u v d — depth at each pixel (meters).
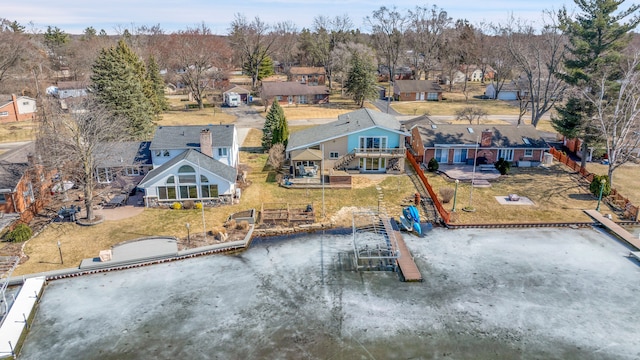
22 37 86.69
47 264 29.08
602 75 43.25
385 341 22.36
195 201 38.38
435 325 23.52
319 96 92.81
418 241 32.75
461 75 125.88
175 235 33.16
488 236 33.50
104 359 21.30
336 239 33.22
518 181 44.22
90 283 27.62
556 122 47.22
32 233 33.19
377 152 45.81
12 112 73.56
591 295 26.02
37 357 21.38
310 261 30.12
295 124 71.19
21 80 83.75
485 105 91.75
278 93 90.75
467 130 50.50
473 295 26.09
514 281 27.52
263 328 23.38
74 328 23.44
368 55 105.00
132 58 67.62
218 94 98.56
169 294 26.44
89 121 37.25
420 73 121.38
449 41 118.19
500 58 97.75
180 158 38.91
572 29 46.47
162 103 80.94
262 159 52.22
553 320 23.83
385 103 94.69
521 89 91.50
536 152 48.72
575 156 52.56
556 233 33.91
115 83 53.31
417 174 46.03
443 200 39.09
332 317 24.20
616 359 21.05
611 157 39.41
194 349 21.91
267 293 26.47
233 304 25.41
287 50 138.12
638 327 23.23
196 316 24.38
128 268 29.39
